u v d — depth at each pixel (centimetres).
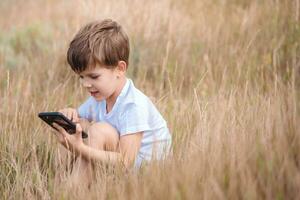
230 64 582
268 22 641
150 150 398
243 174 304
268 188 296
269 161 311
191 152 370
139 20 685
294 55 550
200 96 518
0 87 566
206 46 632
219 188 296
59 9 955
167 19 696
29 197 379
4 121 466
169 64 596
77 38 388
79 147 379
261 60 584
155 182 324
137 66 615
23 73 598
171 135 430
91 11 741
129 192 330
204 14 725
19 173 399
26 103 500
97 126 393
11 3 1115
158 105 481
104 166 379
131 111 391
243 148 338
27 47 741
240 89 515
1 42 782
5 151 422
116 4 746
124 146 390
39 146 435
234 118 408
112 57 386
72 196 362
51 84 587
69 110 421
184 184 305
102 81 388
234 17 695
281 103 400
